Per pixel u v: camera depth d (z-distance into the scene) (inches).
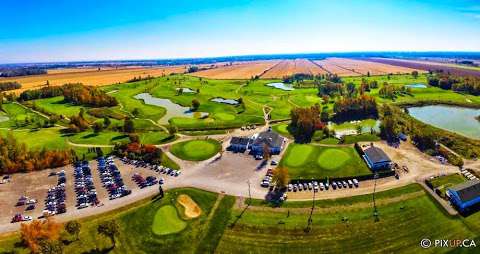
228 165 5423.2
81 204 4362.7
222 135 6914.4
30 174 5300.2
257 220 3969.0
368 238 3634.4
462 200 4062.5
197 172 5196.9
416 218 3924.7
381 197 4379.9
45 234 3531.0
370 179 4884.4
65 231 3836.1
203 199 4436.5
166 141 6589.6
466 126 7431.1
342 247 3523.6
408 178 4847.4
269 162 5497.1
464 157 5575.8
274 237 3688.5
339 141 6323.8
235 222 3946.9
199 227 3887.8
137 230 3870.6
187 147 6205.7
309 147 6072.8
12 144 5866.1
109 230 3526.1
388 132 6510.8
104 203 4416.8
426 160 5447.8
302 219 3971.5
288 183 4781.0
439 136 6446.9
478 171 5032.0
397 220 3900.1
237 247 3563.0
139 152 5807.1
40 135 7140.8
